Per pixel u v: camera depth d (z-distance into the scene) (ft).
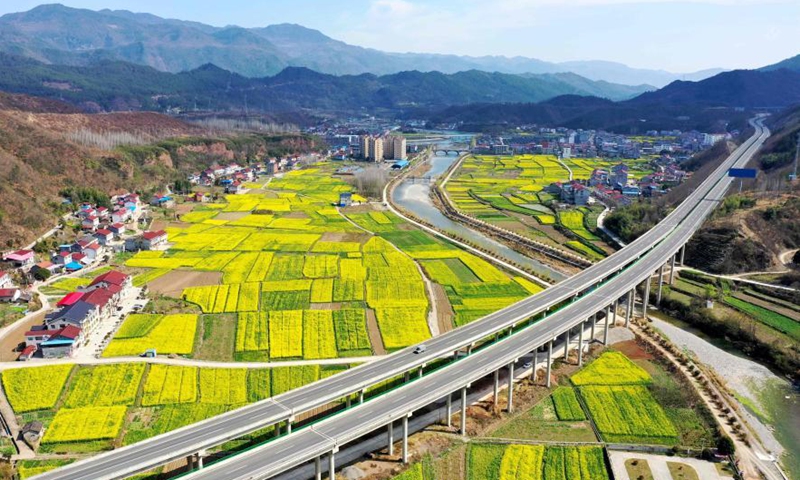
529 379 426.10
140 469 278.05
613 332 506.89
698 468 329.52
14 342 460.55
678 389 412.77
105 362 427.74
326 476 315.99
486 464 330.54
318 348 462.19
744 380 441.27
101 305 497.87
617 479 318.65
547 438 357.20
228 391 393.50
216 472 279.90
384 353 456.45
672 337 513.86
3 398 379.55
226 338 477.77
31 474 308.60
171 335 476.54
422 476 318.65
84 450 330.34
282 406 327.88
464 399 357.82
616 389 412.57
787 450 356.79
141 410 370.94
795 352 465.47
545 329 426.51
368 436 356.18
